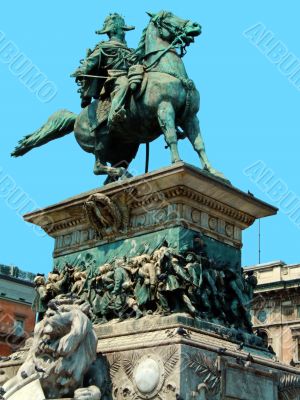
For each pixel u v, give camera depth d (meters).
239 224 13.16
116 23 15.21
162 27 13.81
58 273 13.73
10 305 38.59
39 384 10.63
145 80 13.34
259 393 11.42
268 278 44.22
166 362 10.61
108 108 14.26
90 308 12.08
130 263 12.32
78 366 10.72
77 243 13.66
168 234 12.07
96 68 14.57
